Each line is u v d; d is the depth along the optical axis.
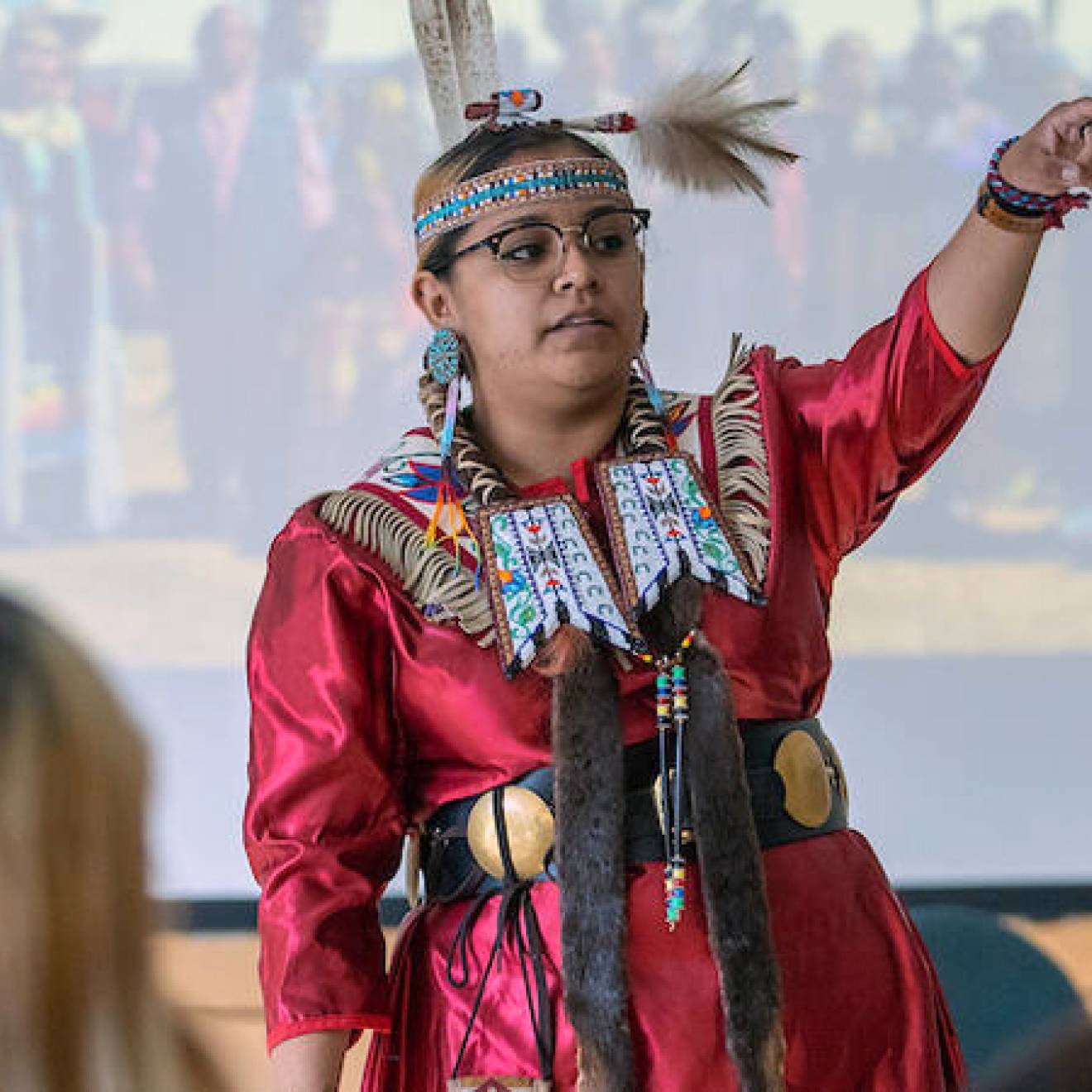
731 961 5.25
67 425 15.37
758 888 5.31
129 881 2.91
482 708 5.59
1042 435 15.07
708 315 14.92
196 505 15.35
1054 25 15.10
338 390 15.38
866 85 15.00
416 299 6.07
